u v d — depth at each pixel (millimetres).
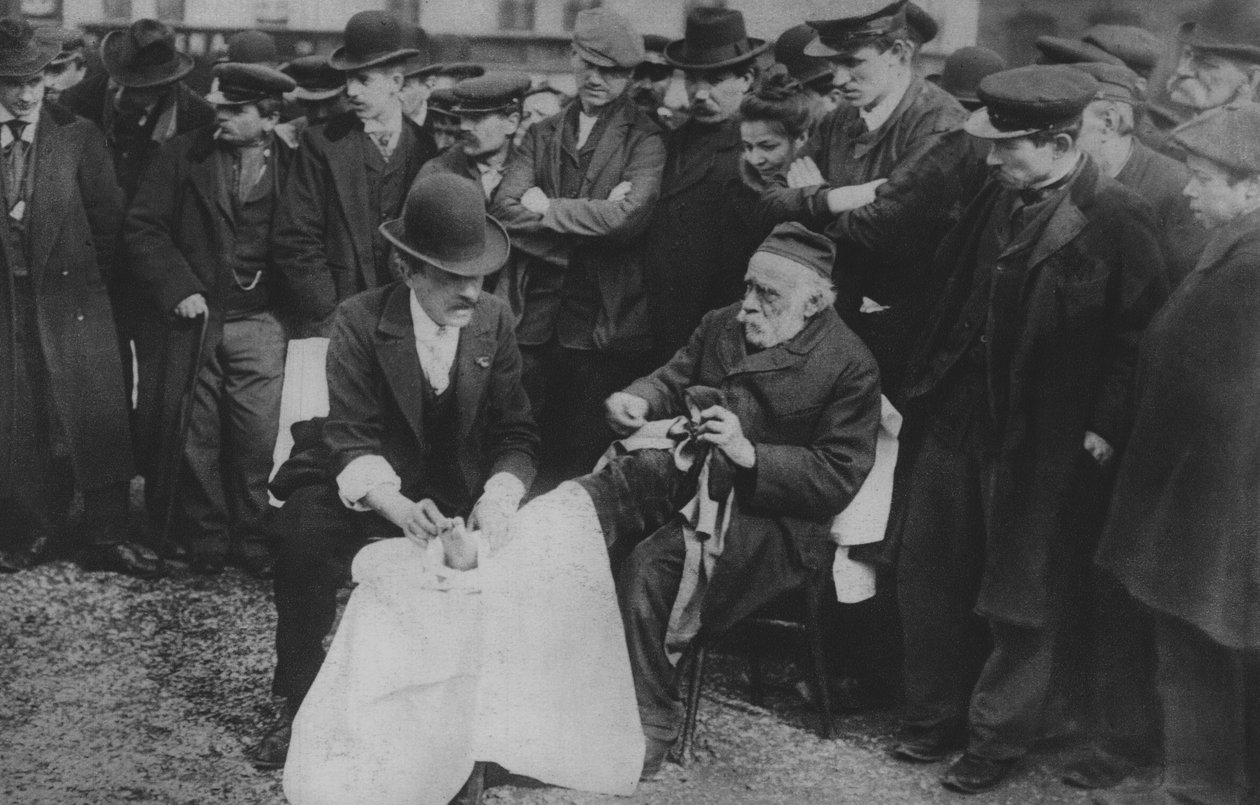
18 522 4879
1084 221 3416
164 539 4820
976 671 3777
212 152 4754
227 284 4750
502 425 3779
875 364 3762
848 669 4055
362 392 3605
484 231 3498
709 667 4176
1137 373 3393
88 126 4820
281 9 4969
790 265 3705
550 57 4879
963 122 3908
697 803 3521
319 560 3609
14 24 4664
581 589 3582
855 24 3854
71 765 3686
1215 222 3350
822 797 3543
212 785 3607
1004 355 3516
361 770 3457
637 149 4406
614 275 4445
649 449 3693
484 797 3566
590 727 3568
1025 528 3502
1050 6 4363
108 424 4852
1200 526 3279
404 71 4848
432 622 3492
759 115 4082
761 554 3670
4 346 4785
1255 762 3379
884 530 3850
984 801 3516
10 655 4258
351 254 4652
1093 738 3680
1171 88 3953
